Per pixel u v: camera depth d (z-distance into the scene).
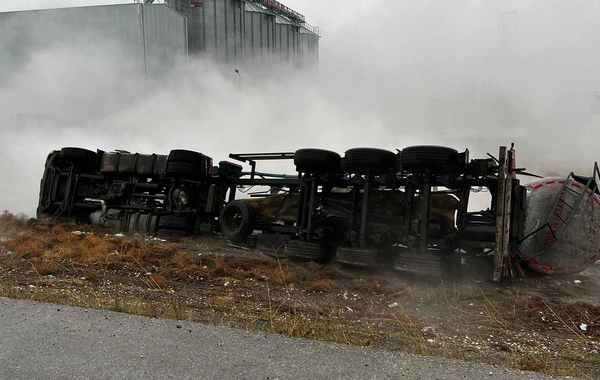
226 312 5.44
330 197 9.72
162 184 12.16
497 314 6.05
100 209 12.70
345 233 9.48
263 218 10.83
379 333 4.85
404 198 8.83
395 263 7.88
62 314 4.40
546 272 8.13
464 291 7.17
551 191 8.25
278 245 9.96
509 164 7.63
